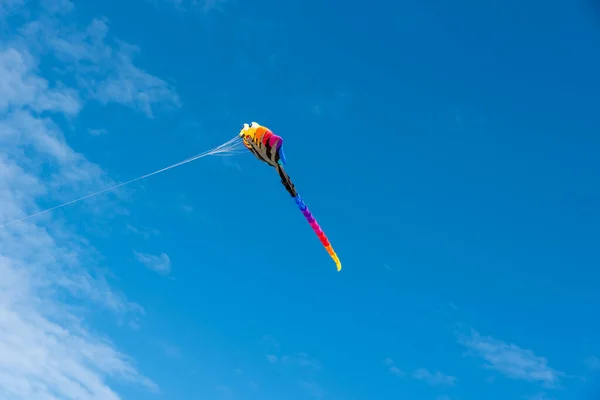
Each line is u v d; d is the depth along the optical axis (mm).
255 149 15008
